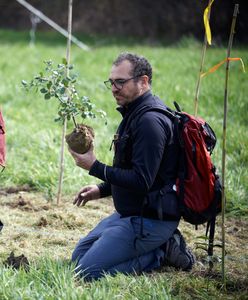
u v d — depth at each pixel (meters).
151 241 5.72
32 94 13.26
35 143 9.95
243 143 9.70
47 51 20.42
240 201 7.93
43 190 8.43
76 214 7.57
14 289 5.14
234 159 9.23
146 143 5.43
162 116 5.55
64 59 6.06
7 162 9.16
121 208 5.81
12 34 26.56
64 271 5.45
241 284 5.66
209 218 5.68
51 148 9.55
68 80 5.92
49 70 5.98
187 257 5.94
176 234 5.96
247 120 11.41
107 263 5.66
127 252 5.71
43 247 6.55
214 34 25.02
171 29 26.88
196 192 5.59
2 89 13.94
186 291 5.45
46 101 12.63
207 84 13.46
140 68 5.59
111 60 17.88
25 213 7.63
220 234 7.14
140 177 5.41
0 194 8.35
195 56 17.33
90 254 5.69
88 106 5.80
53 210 7.73
